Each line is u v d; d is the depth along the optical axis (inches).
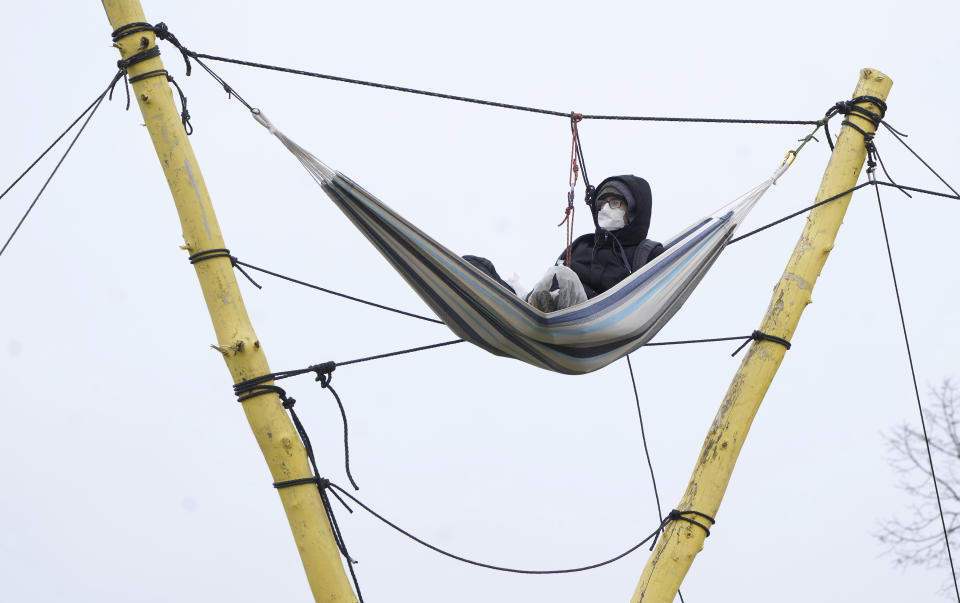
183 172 1016.9
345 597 1007.0
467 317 1062.4
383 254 1045.8
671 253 1117.1
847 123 1261.1
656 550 1144.2
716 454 1167.6
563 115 1175.6
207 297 1016.9
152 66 1021.8
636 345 1117.7
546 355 1082.7
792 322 1208.2
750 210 1191.6
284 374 1024.2
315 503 1015.6
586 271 1160.8
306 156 1007.0
